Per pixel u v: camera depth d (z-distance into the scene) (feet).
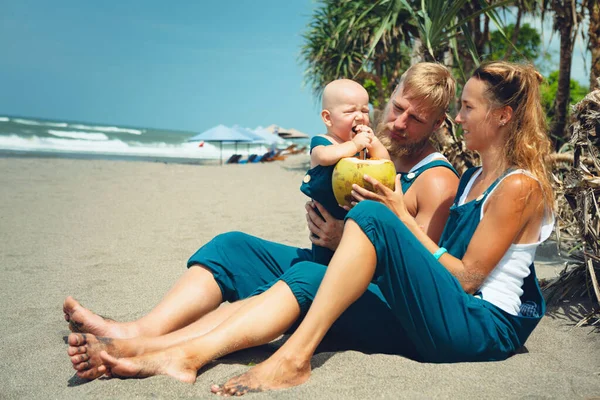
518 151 6.66
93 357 6.14
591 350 7.31
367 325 7.03
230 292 7.47
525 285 7.11
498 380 6.13
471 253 6.51
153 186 34.27
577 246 9.90
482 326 6.45
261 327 6.36
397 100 7.70
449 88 7.66
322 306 6.07
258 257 7.70
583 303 9.09
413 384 6.00
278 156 80.18
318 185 7.41
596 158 9.11
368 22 34.91
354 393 5.76
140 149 120.47
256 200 28.12
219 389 5.86
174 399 5.70
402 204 6.77
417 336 6.54
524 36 47.44
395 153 7.99
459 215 6.99
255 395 5.69
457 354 6.55
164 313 6.94
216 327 6.45
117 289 11.59
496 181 6.64
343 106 7.79
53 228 19.67
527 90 6.64
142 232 18.89
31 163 48.88
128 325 6.78
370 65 43.50
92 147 113.60
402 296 6.32
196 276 7.25
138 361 6.13
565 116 25.29
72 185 33.60
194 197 28.99
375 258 6.15
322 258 7.65
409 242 6.18
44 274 13.02
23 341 8.27
